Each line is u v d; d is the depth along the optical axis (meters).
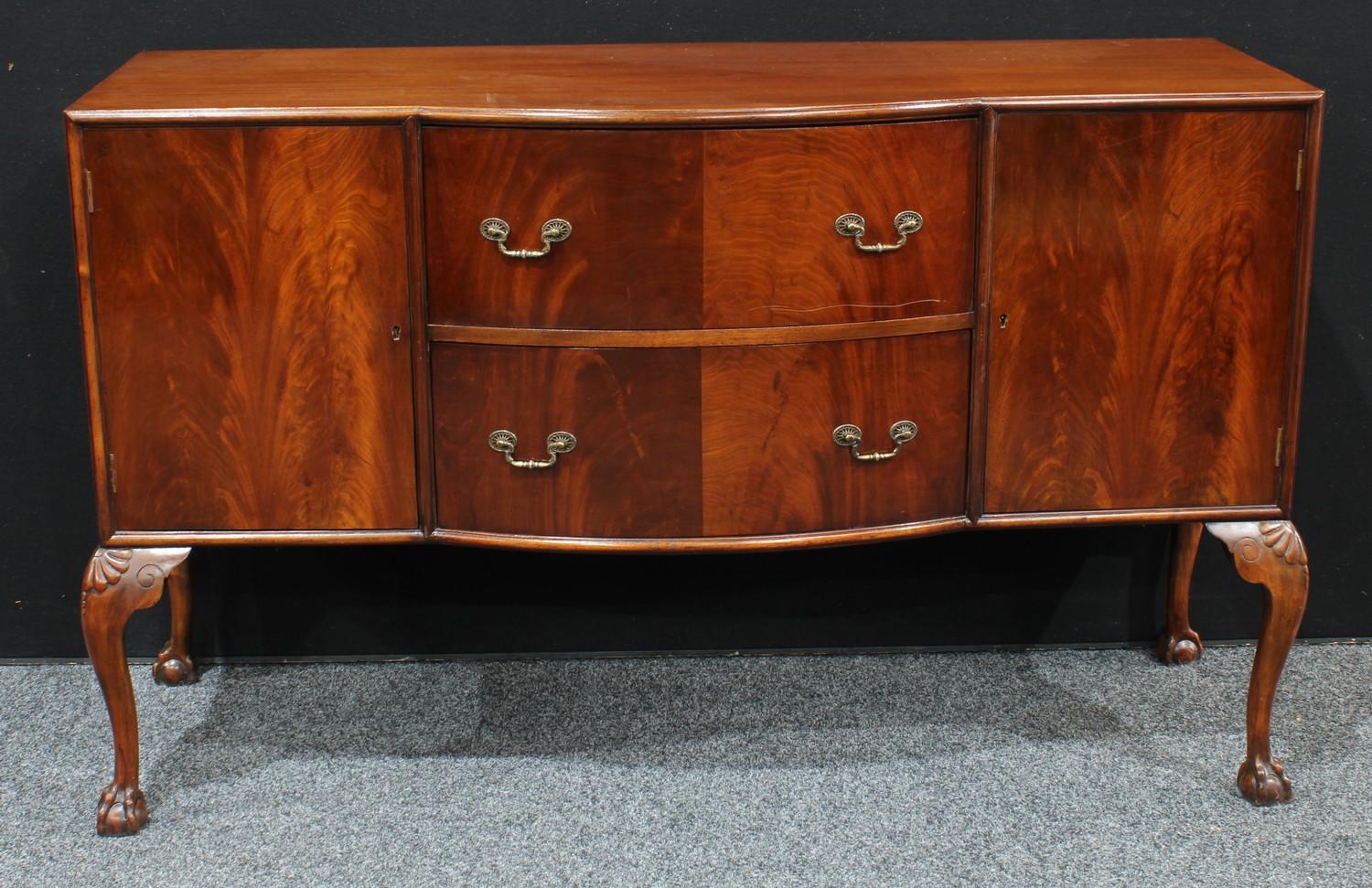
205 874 2.34
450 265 2.20
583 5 2.72
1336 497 2.95
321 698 2.85
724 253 2.19
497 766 2.62
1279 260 2.28
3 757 2.64
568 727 2.74
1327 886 2.29
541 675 2.93
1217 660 2.96
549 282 2.20
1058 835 2.41
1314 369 2.88
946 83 2.28
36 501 2.89
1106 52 2.54
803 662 2.97
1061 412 2.32
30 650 2.97
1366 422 2.90
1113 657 2.99
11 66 2.68
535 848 2.39
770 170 2.15
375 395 2.26
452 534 2.32
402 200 2.18
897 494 2.33
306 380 2.25
